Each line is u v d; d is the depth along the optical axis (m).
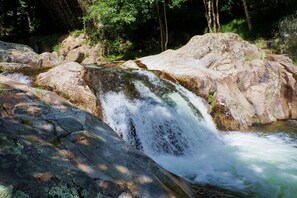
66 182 2.59
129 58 18.02
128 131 6.27
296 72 9.65
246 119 8.19
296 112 9.03
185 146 6.53
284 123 8.44
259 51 10.79
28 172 2.50
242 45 10.35
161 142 6.42
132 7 15.55
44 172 2.58
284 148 6.40
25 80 6.93
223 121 7.76
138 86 7.30
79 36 20.23
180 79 8.41
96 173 2.93
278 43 13.15
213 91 8.11
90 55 18.91
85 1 19.03
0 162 2.48
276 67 9.60
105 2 16.06
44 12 23.20
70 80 6.44
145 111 6.67
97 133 3.75
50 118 3.67
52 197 2.39
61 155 2.96
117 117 6.36
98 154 3.30
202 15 18.08
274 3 15.70
